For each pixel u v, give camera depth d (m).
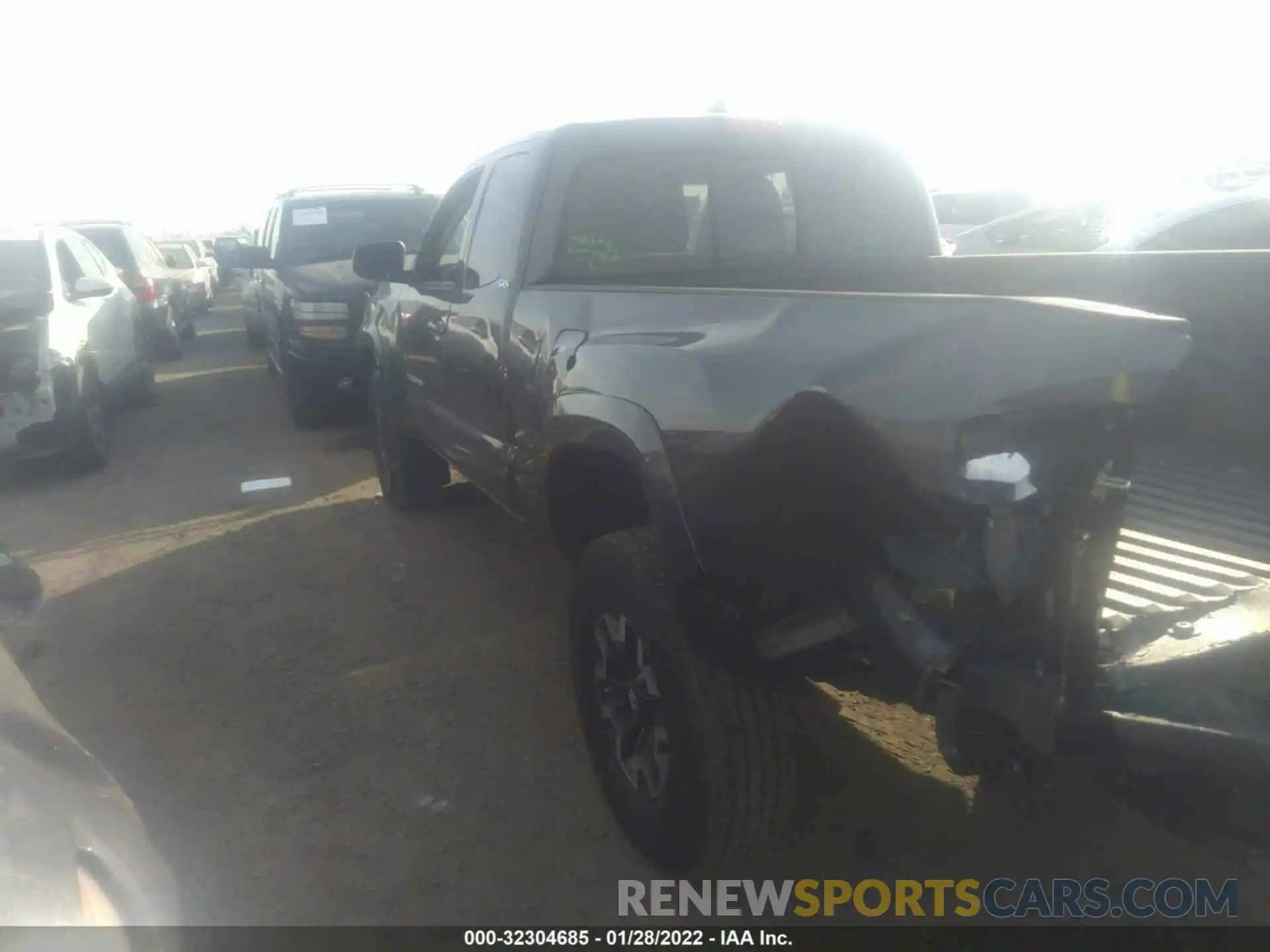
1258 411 3.03
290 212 10.21
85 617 5.21
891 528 2.23
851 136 4.44
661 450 2.80
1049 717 2.07
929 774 3.62
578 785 3.64
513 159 4.38
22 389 7.44
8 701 2.38
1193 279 3.17
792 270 4.39
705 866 2.93
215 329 19.39
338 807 3.56
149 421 10.23
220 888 3.16
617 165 4.05
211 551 6.15
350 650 4.75
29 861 1.82
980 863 3.20
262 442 9.01
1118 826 3.37
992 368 2.05
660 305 3.05
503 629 4.92
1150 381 1.94
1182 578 2.41
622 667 3.20
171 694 4.40
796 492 2.43
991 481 2.04
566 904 3.07
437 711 4.17
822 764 3.68
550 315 3.62
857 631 2.34
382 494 7.07
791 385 2.43
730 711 2.73
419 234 10.16
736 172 4.22
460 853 3.30
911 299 2.26
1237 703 2.06
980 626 2.14
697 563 2.70
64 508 7.25
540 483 3.72
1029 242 11.77
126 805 2.40
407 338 5.54
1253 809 2.03
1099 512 2.12
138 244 14.79
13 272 8.17
